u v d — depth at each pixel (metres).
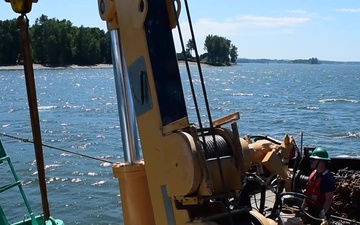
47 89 91.81
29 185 22.08
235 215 3.99
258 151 6.72
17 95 77.81
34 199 19.56
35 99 4.20
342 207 8.58
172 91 4.00
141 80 4.09
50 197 20.23
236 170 3.88
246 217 4.01
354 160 10.20
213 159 3.83
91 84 108.12
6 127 40.62
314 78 152.50
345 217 8.45
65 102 66.25
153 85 3.97
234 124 3.95
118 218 17.59
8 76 133.62
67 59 159.88
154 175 4.08
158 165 4.01
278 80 134.62
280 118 45.94
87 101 67.81
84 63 163.00
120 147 31.56
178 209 3.90
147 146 4.12
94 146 32.06
